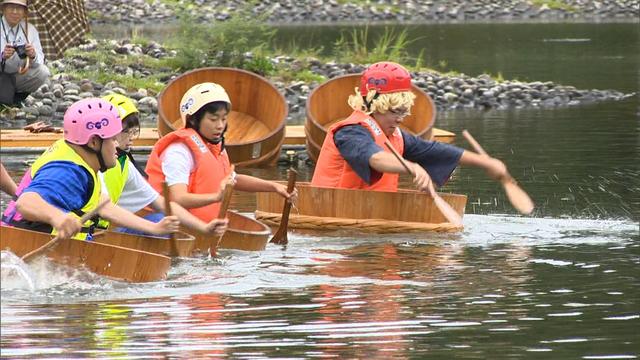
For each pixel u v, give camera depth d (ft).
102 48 227.40
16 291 68.54
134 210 82.43
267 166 141.38
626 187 115.85
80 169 73.87
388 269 78.13
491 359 56.70
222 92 86.79
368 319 63.82
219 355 56.80
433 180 96.94
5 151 142.10
